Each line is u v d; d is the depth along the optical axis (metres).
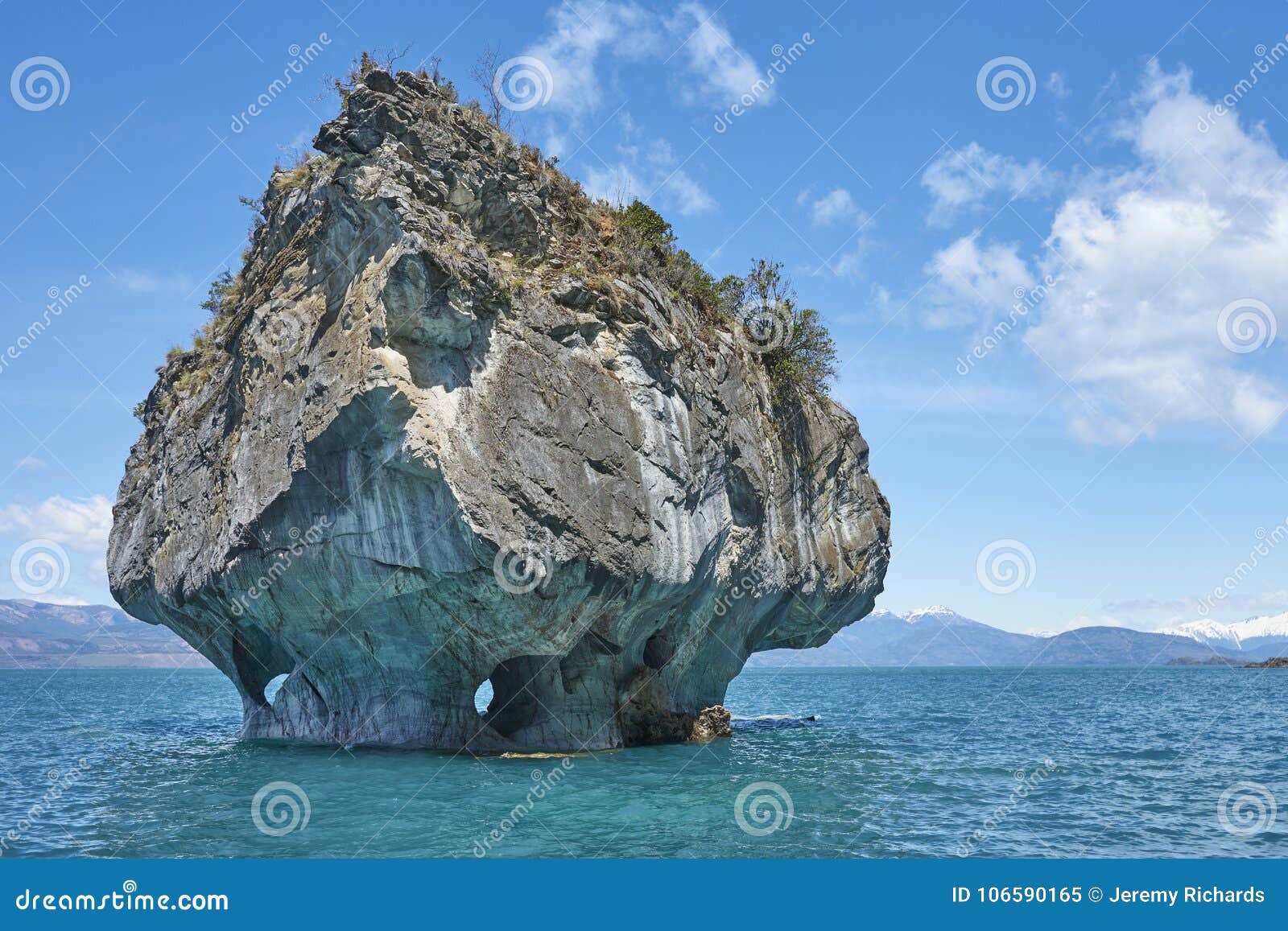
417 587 24.88
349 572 25.39
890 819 20.02
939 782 25.06
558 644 26.12
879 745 34.53
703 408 30.92
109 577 35.59
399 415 23.11
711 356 32.28
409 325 23.77
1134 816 21.27
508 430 24.59
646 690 31.47
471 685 27.94
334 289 26.11
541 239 28.73
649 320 29.06
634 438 27.41
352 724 29.70
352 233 25.75
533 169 29.58
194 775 24.36
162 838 17.42
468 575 24.03
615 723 30.00
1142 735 40.66
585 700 29.17
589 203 32.72
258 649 32.59
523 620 25.08
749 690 103.62
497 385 24.77
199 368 34.50
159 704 66.94
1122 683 119.31
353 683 29.53
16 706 63.44
